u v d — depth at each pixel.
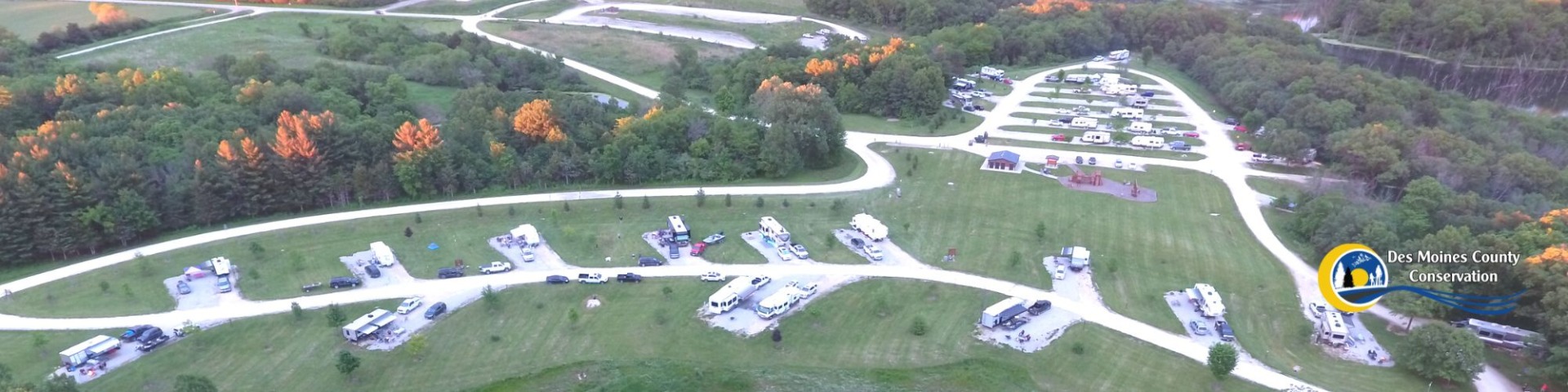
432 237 145.62
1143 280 131.75
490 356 109.75
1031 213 158.00
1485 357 108.88
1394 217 141.62
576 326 117.00
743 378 101.88
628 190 168.12
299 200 155.88
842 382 101.88
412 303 120.81
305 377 105.06
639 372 102.94
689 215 155.38
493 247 141.12
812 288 126.12
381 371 106.44
